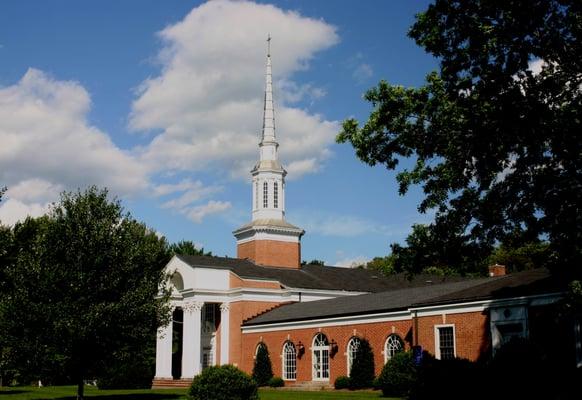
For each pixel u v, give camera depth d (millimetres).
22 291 31422
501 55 20781
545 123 20438
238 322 57500
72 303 31344
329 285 62250
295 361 49094
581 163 20641
